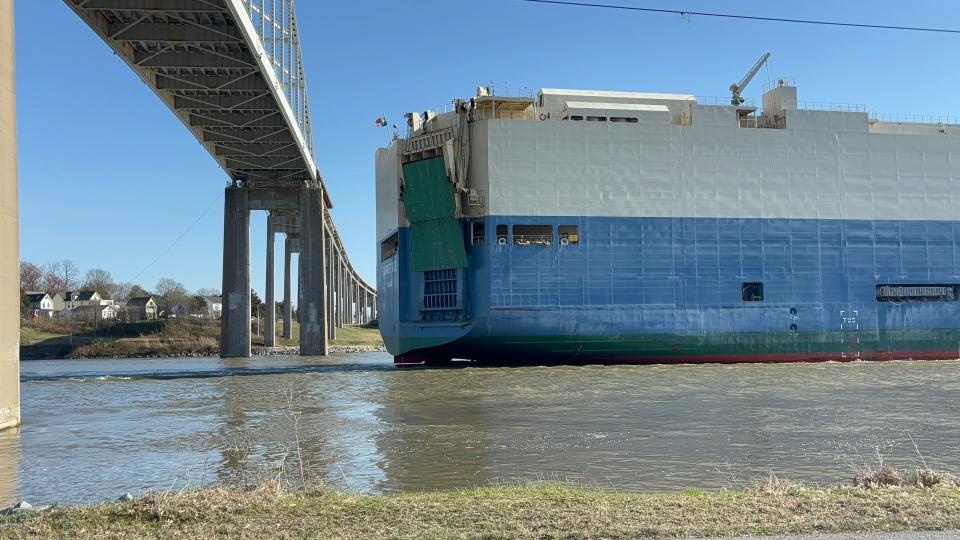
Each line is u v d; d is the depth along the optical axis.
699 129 53.72
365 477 16.69
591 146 52.09
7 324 26.88
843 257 55.44
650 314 52.00
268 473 17.34
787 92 56.50
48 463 19.52
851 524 9.41
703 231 53.25
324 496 11.90
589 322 51.16
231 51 63.72
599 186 52.00
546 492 12.15
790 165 54.97
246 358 92.44
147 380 51.50
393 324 57.75
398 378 45.53
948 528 9.27
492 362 52.91
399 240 55.88
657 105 56.84
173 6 55.16
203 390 41.88
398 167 56.12
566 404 30.56
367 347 136.50
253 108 75.38
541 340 50.75
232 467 18.52
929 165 57.50
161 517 10.34
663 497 11.52
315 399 34.97
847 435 22.03
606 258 51.72
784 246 54.50
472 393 35.59
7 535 9.48
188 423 27.52
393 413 28.83
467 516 10.13
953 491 11.52
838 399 31.59
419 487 15.43
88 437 24.31
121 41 59.72
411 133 60.62
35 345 121.50
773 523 9.52
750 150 54.38
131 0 54.66
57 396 39.88
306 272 97.06
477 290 51.59
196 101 71.75
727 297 53.34
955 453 18.94
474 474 16.81
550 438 21.98
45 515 10.59
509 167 51.06
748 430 23.20
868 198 56.16
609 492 13.73
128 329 130.88
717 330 53.00
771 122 56.94
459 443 21.34
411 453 19.80
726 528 9.30
